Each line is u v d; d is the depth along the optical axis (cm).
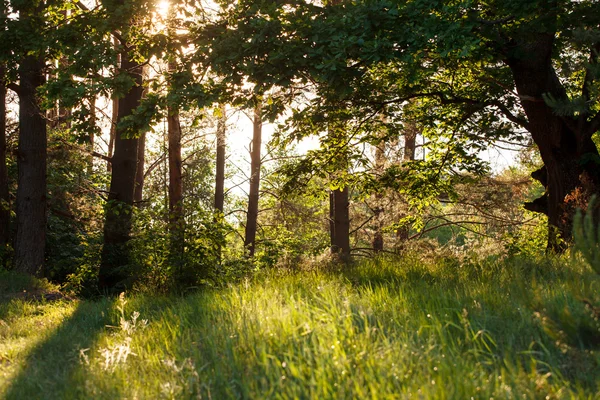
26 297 1369
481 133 1662
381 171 2159
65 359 564
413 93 1580
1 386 476
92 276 1605
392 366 366
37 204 1842
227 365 426
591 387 338
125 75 1276
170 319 694
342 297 600
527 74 1374
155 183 3019
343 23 1109
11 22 1386
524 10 1101
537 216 2244
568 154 1408
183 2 1304
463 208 2391
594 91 716
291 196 1838
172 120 2086
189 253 1259
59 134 2356
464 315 447
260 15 1214
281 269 1166
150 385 429
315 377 369
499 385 334
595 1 1190
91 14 1370
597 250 349
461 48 1071
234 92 1280
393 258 1148
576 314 373
